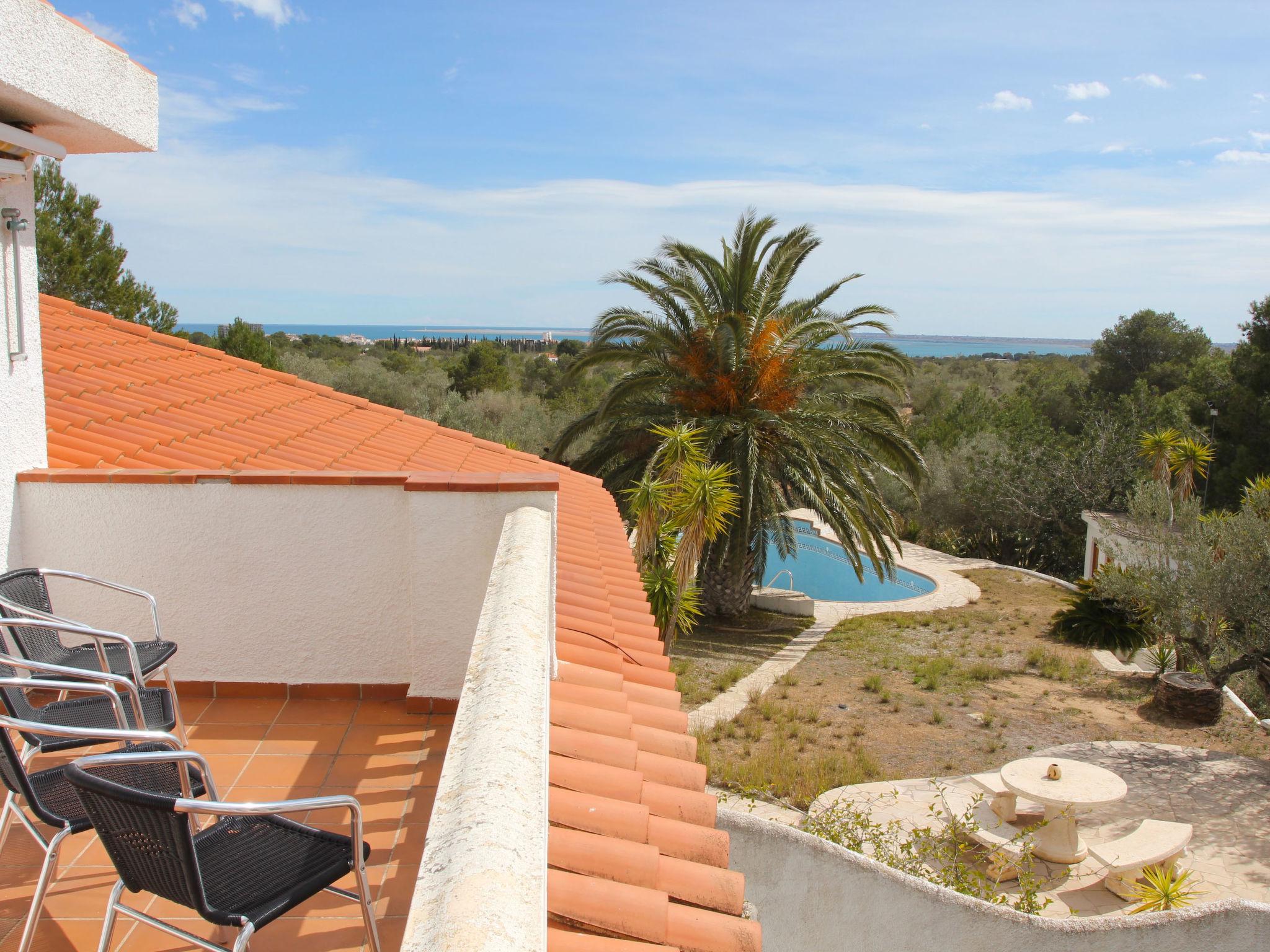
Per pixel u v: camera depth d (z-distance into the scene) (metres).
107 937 2.12
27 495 4.34
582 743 3.25
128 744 2.97
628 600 5.66
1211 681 14.20
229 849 2.28
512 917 1.23
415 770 3.77
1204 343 45.53
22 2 3.76
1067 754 13.11
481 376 48.09
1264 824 10.83
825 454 19.17
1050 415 42.91
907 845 8.73
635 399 20.00
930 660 18.20
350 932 2.72
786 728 13.95
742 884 2.73
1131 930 7.11
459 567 4.29
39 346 4.59
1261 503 13.66
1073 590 25.52
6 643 3.14
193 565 4.40
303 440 8.41
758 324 18.25
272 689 4.48
